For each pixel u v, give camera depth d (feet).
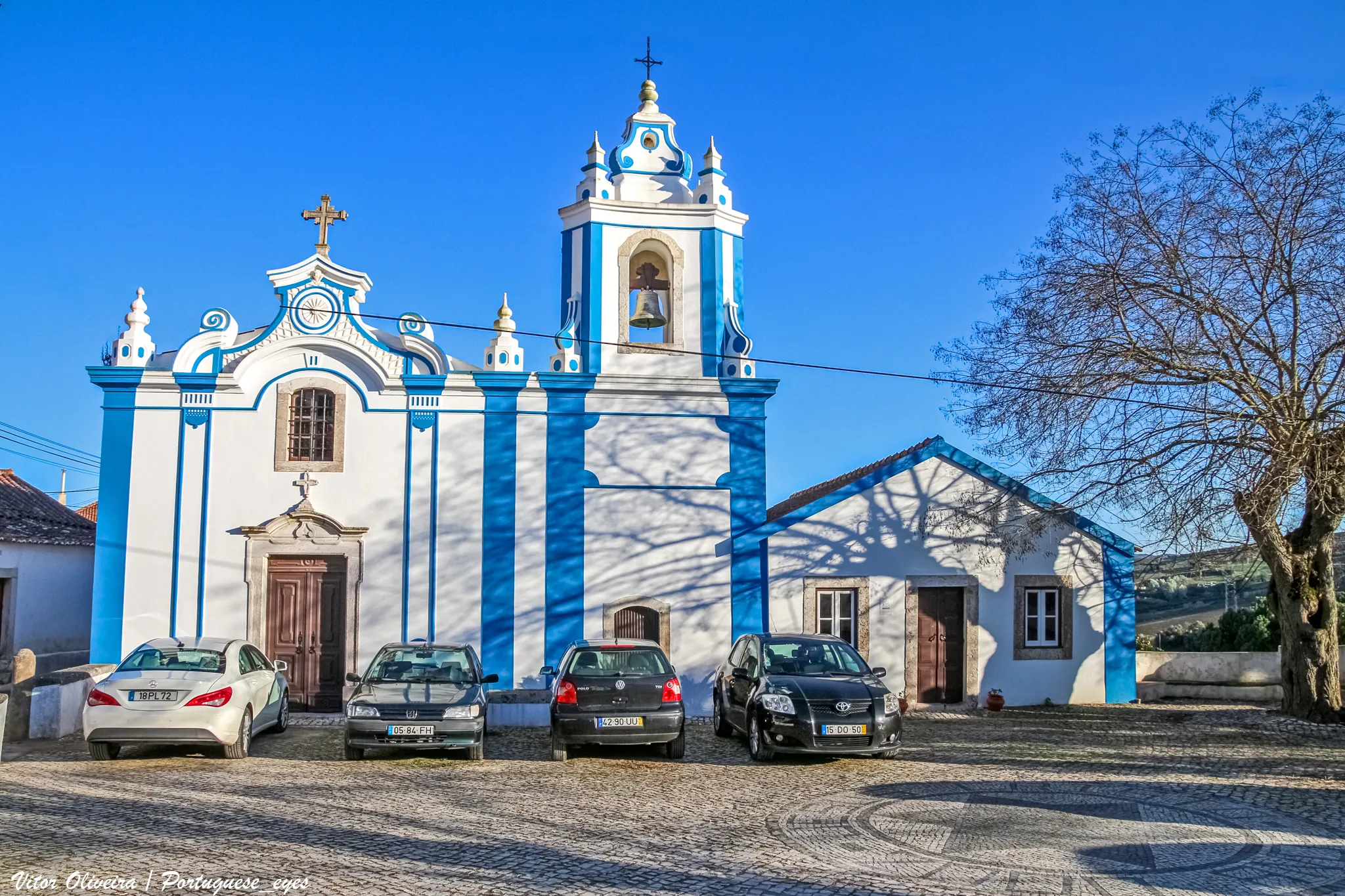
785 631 60.95
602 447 62.18
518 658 60.29
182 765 42.29
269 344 60.85
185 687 42.37
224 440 60.49
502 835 30.81
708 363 63.72
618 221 64.34
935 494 65.72
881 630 64.49
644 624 61.67
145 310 61.41
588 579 61.21
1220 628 76.89
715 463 63.00
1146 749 49.24
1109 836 31.86
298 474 60.44
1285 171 51.44
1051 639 67.05
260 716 47.50
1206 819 34.35
